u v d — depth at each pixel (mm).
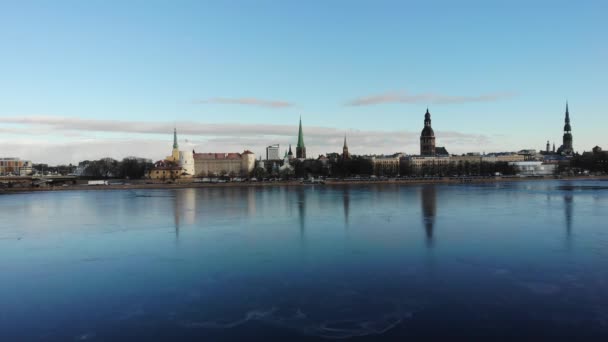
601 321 38781
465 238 76312
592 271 54312
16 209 135500
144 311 42812
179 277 53906
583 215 105875
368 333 37094
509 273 53781
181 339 36625
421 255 63594
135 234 85312
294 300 45031
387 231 84438
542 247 68500
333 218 104438
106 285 51219
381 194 182625
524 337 35969
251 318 40562
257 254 65562
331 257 62906
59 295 48031
